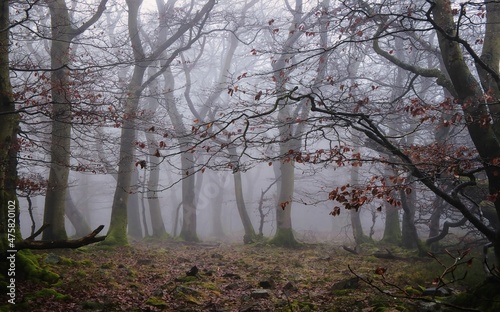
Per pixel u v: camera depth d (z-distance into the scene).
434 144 10.16
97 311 8.55
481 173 15.56
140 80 19.69
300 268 15.38
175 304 9.59
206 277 12.73
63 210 16.22
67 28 15.86
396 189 7.72
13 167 12.84
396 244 22.72
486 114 9.14
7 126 10.11
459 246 18.17
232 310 9.34
